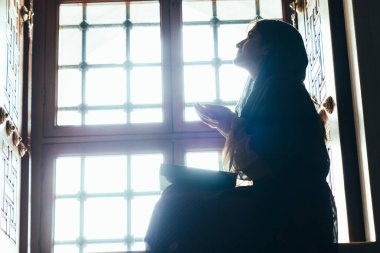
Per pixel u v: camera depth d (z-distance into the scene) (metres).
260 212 2.31
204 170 2.40
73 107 4.47
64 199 4.31
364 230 3.42
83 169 4.36
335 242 2.40
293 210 2.32
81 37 4.57
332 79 3.65
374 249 3.01
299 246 2.30
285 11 4.63
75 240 4.25
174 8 4.60
